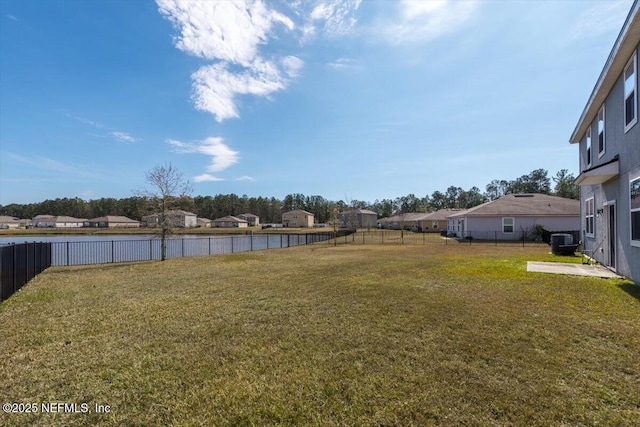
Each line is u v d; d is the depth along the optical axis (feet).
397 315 15.57
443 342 12.05
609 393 8.43
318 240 94.43
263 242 88.38
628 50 22.48
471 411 7.72
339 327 13.97
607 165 26.20
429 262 36.14
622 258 25.46
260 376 9.68
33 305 19.06
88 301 19.85
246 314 16.30
